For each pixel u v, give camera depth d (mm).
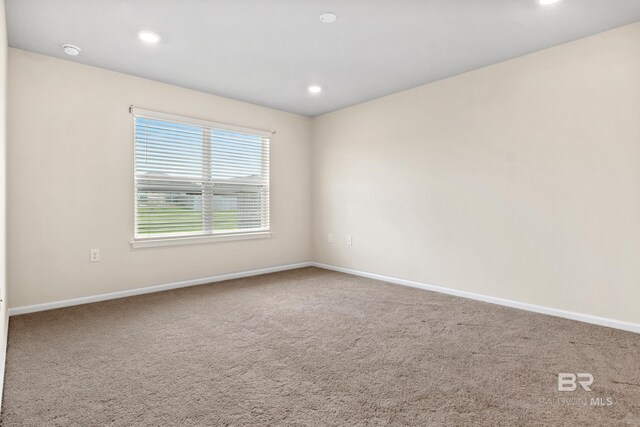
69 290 3252
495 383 1886
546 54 2984
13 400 1709
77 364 2094
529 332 2611
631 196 2605
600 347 2334
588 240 2803
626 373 1985
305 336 2557
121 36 2748
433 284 3854
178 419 1569
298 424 1537
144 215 3715
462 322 2846
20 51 2973
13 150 2941
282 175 4953
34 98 3041
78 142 3271
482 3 2295
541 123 3029
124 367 2062
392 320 2898
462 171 3576
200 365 2096
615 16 2465
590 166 2781
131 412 1619
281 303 3381
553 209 2979
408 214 4078
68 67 3205
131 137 3586
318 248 5246
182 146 3979
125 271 3580
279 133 4902
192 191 4082
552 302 2998
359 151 4617
